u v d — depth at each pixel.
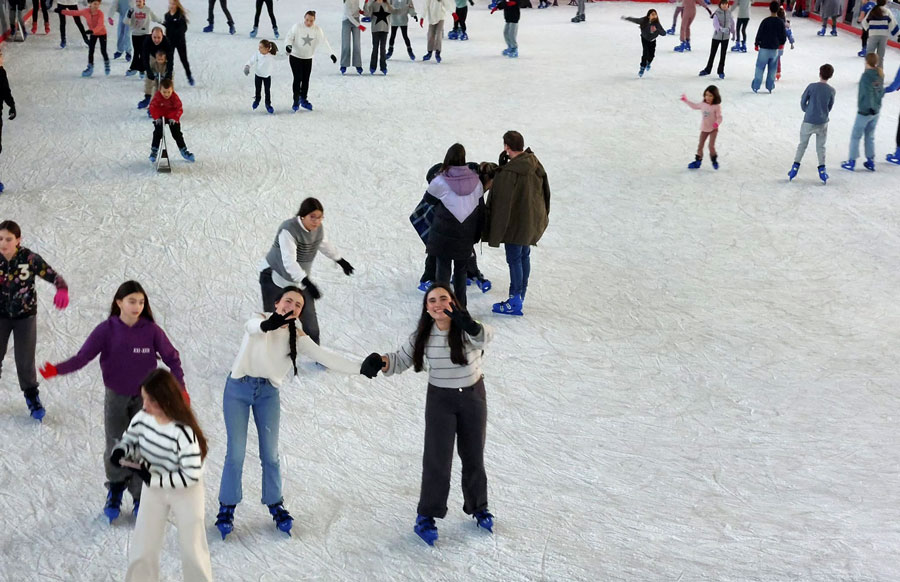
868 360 9.02
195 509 5.29
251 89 18.42
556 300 10.23
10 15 21.42
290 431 7.54
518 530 6.38
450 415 6.03
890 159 15.14
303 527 6.35
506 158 9.34
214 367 8.55
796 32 26.22
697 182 14.12
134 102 17.16
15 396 7.92
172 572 5.79
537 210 9.23
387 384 8.35
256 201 12.71
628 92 19.12
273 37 22.95
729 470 7.17
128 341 6.04
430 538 6.16
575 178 14.19
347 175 13.90
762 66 19.00
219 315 9.55
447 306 5.87
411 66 20.91
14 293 7.18
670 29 26.00
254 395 6.03
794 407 8.14
